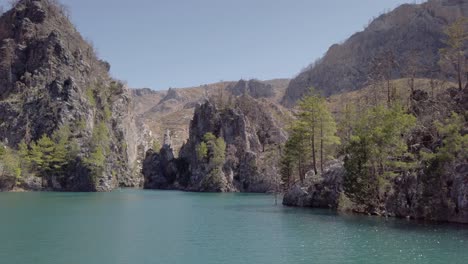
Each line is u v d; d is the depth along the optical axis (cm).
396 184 7819
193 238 5872
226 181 19838
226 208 10531
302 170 12325
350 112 11862
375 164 7925
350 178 8069
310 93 11344
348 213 8562
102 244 5428
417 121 8506
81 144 19788
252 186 19700
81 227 7012
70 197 14625
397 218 7506
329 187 9875
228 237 5938
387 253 4697
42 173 18550
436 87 14150
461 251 4747
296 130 11262
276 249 5047
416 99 10556
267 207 10662
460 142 6694
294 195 10819
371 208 8175
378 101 12838
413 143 8119
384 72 15162
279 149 17388
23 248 5156
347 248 5003
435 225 6606
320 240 5566
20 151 18675
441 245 5069
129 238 5891
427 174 7125
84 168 18762
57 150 18712
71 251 4988
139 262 4441
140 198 14588
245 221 7706
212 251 4969
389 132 7581
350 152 8269
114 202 12619
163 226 7131
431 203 7044
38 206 10931
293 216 8306
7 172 17550
